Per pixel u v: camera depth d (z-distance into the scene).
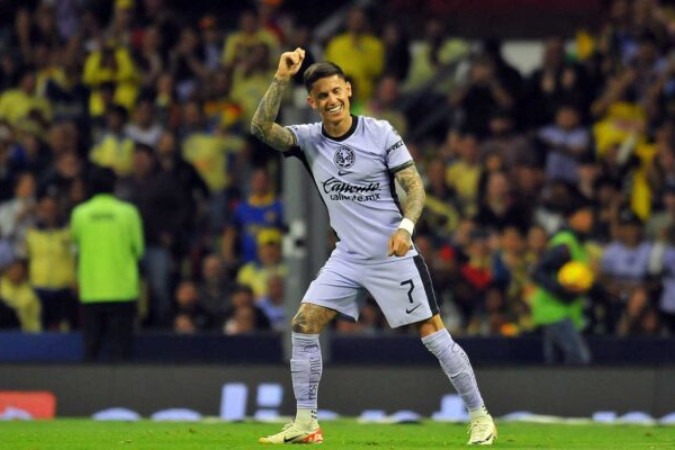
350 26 37.50
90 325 28.64
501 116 35.75
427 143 37.47
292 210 27.42
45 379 27.05
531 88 36.84
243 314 31.33
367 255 16.20
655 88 36.25
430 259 32.03
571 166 35.31
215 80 37.03
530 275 30.64
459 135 36.12
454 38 41.12
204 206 34.91
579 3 40.78
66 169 34.50
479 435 16.53
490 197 33.12
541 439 19.02
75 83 37.88
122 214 28.47
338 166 16.20
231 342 30.92
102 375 27.05
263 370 26.98
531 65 41.62
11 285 32.50
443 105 38.88
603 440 18.95
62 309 32.41
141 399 26.97
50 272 32.34
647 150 35.31
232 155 36.06
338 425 23.55
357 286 16.34
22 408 26.97
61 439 18.23
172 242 33.03
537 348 30.30
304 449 15.98
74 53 38.09
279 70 16.17
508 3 40.94
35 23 39.22
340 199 16.27
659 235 32.44
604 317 32.06
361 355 30.98
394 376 26.83
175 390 26.97
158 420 25.83
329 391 26.89
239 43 37.41
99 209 28.45
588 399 26.69
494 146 35.31
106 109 37.03
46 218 32.50
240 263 33.28
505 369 26.88
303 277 27.38
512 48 41.75
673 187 33.22
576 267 28.67
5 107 37.41
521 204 33.31
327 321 16.42
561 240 28.83
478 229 32.78
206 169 35.72
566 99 36.22
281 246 32.75
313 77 16.09
